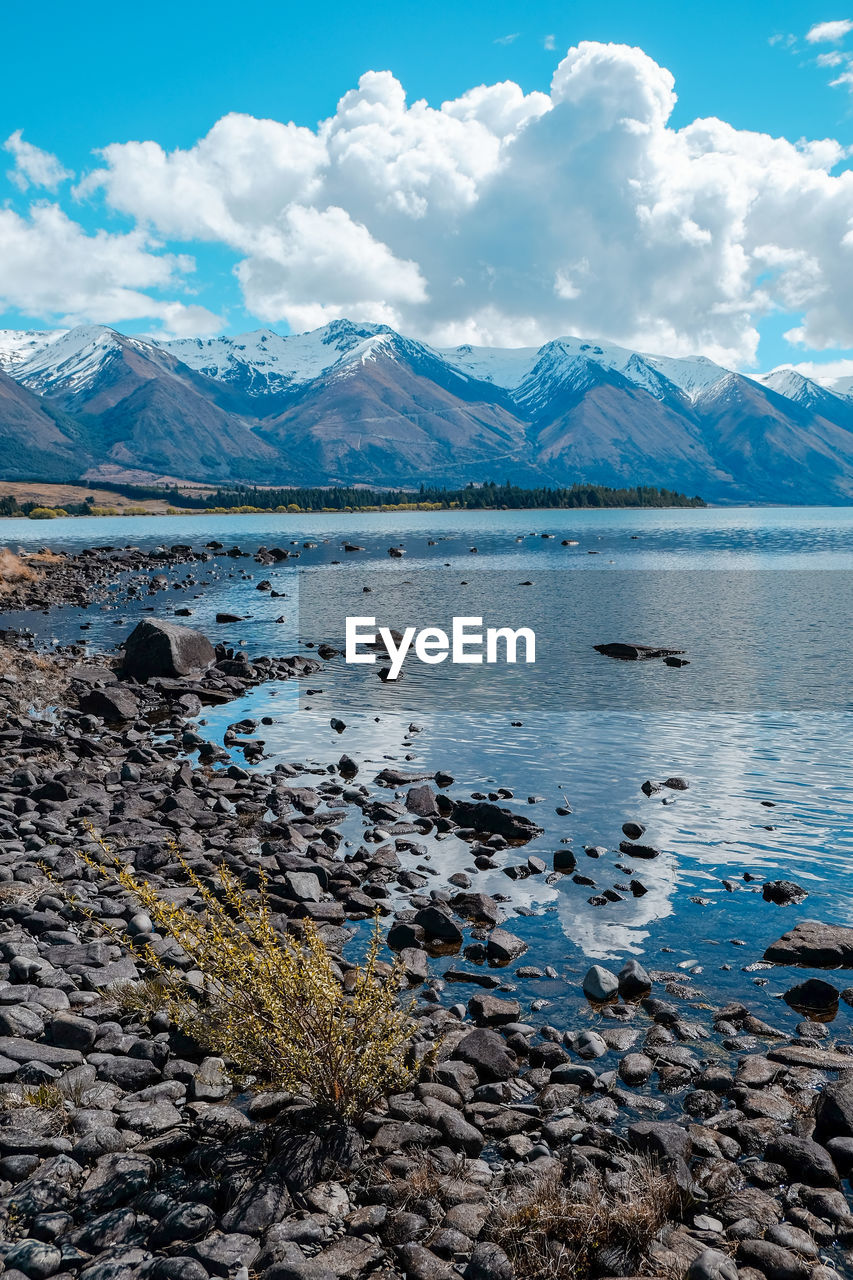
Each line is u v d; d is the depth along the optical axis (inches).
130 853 567.5
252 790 745.6
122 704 1066.1
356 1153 282.8
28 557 3523.6
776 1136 301.9
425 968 438.9
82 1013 365.4
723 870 576.1
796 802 715.4
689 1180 275.0
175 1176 267.6
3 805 659.4
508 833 642.8
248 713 1086.4
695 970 441.1
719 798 727.7
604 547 4815.5
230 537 6033.5
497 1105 319.6
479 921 502.3
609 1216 250.1
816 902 523.2
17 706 1052.5
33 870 522.3
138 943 437.4
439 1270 232.7
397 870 575.2
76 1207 251.3
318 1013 299.9
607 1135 299.3
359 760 856.3
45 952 417.7
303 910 495.8
